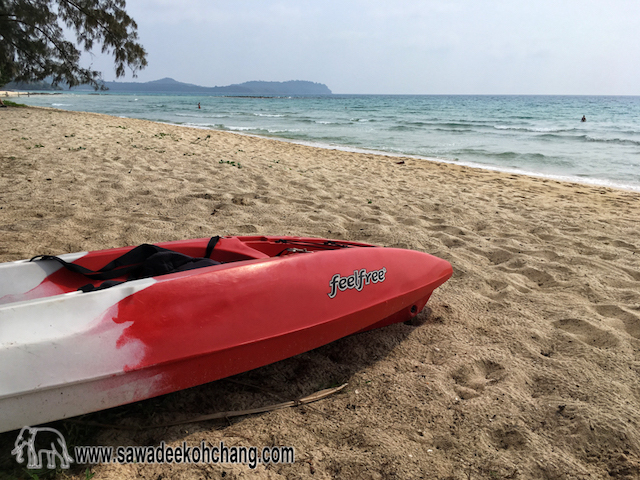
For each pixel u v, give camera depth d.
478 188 9.43
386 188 8.66
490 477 2.06
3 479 1.91
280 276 2.59
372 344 3.15
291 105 78.50
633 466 2.13
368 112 52.69
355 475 2.05
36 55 25.06
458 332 3.37
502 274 4.49
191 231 5.32
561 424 2.39
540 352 3.14
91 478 1.95
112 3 25.27
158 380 2.10
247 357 2.34
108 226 5.33
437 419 2.42
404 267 3.21
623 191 10.12
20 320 1.95
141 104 67.19
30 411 1.86
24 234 4.87
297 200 7.08
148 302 2.19
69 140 11.81
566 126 32.97
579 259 4.93
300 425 2.36
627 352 3.08
